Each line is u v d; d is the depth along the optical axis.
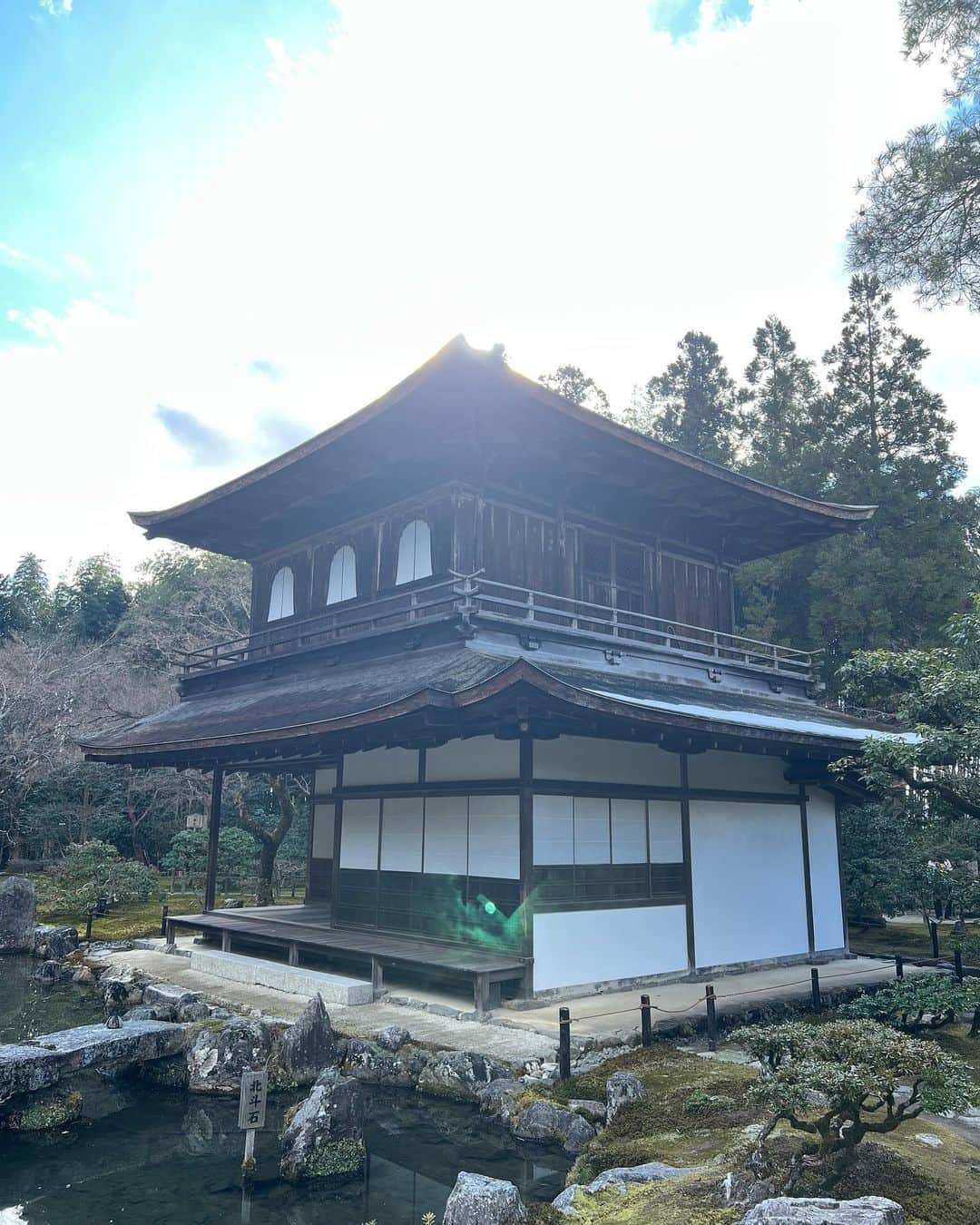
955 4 15.48
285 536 20.81
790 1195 5.76
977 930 15.62
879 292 34.66
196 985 14.54
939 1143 7.32
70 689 33.97
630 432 15.22
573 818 13.29
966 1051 10.97
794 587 33.47
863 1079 5.37
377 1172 8.13
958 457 33.66
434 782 14.45
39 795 35.72
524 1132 8.66
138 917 23.72
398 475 17.06
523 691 10.80
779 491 18.34
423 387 13.68
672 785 15.02
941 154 16.20
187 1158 8.58
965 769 12.66
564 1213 6.32
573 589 17.14
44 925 22.03
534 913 12.48
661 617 18.89
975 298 16.84
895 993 11.40
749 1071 9.22
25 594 58.25
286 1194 7.74
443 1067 9.88
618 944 13.54
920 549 30.98
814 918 17.39
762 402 37.28
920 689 11.91
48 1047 10.45
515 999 12.30
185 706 21.31
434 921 14.05
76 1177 8.16
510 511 16.41
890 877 19.38
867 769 12.57
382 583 17.27
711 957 15.01
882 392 34.12
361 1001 12.83
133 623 43.78
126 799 37.06
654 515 19.06
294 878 32.34
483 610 15.11
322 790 21.28
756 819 16.59
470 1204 6.30
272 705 16.28
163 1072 10.93
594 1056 10.05
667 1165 6.89
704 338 41.19
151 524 20.98
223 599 41.03
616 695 12.91
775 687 19.86
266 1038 10.95
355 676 15.66
